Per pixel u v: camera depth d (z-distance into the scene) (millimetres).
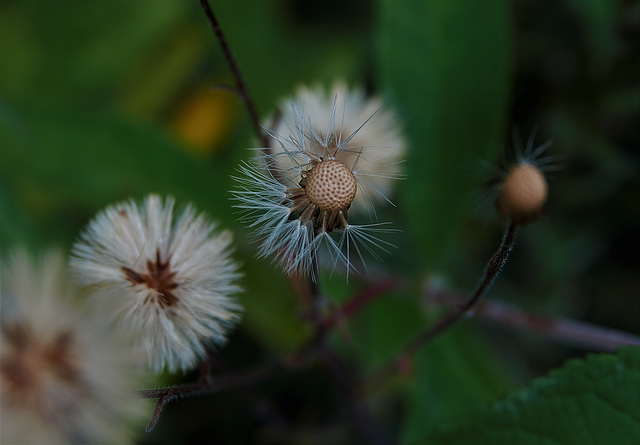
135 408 151
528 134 229
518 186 159
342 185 156
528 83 231
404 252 215
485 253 232
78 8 217
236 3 216
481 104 201
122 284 156
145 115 222
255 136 178
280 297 199
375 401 213
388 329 201
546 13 230
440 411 198
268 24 218
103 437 150
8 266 161
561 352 224
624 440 162
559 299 224
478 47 200
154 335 156
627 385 163
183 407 212
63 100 199
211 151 222
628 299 224
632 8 214
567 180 226
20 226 196
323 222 157
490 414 166
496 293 227
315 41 228
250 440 214
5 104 199
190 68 224
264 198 157
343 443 214
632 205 222
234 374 171
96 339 150
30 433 149
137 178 199
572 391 164
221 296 160
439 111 201
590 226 226
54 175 199
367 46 231
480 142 202
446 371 200
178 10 219
